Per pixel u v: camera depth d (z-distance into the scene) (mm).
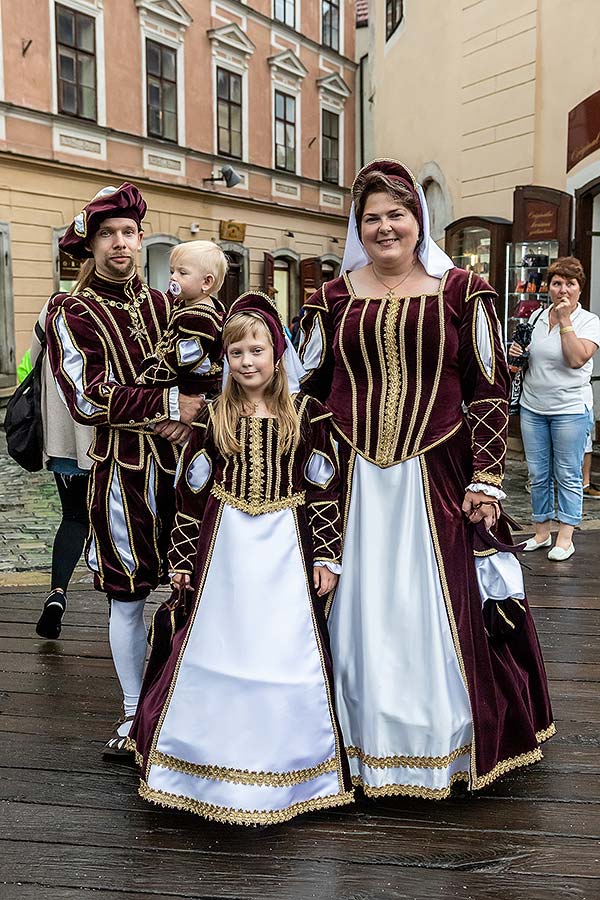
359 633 2408
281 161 18516
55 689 3119
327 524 2400
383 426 2418
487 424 2400
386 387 2426
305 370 2600
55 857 2168
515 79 8469
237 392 2342
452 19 9492
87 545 2660
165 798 2281
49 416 3303
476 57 9055
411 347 2395
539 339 4598
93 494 2600
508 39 8508
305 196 19344
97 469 2605
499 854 2174
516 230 7691
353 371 2463
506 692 2473
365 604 2367
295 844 2217
